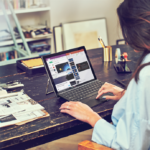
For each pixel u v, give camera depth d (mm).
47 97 1223
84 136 2133
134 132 763
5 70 1722
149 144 778
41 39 3490
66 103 1051
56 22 3391
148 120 740
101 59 1921
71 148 1960
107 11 3824
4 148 849
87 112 946
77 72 1282
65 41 3486
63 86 1208
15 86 1364
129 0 753
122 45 2322
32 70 1629
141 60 801
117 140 791
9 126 923
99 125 875
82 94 1191
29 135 883
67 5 3393
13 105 1079
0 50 2703
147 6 713
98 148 825
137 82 752
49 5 3227
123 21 775
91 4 3631
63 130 976
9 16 3232
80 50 1332
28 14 3400
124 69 1593
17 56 3078
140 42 749
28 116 976
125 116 792
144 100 735
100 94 1140
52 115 1019
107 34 3887
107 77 1501
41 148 1955
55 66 1200
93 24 3705
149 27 719
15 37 3053
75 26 3543
